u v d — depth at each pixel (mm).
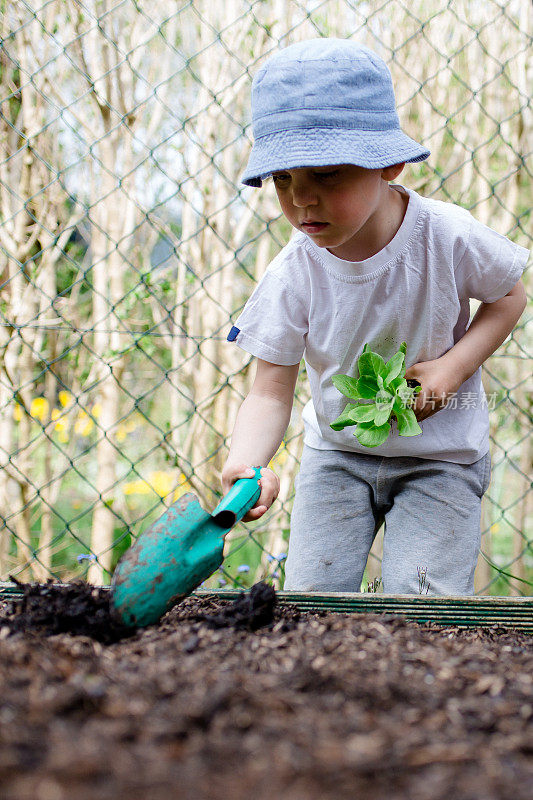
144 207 2895
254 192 2699
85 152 2746
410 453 1610
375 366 1438
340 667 888
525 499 2971
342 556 1636
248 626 1082
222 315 2707
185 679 830
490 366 3070
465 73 2848
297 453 2637
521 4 2607
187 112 2846
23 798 595
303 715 755
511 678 897
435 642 1058
